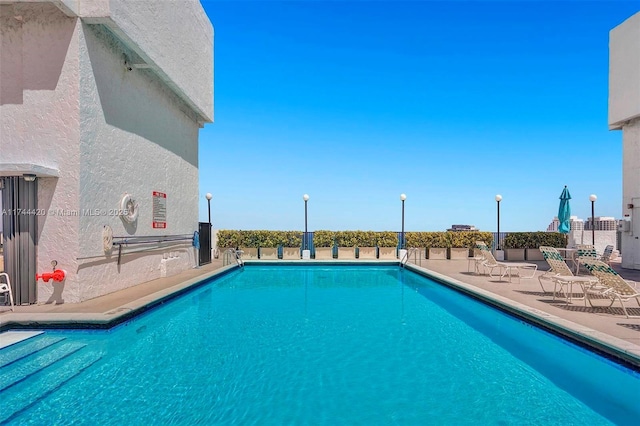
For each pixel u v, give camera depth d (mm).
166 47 9555
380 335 6004
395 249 16438
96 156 7273
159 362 4805
